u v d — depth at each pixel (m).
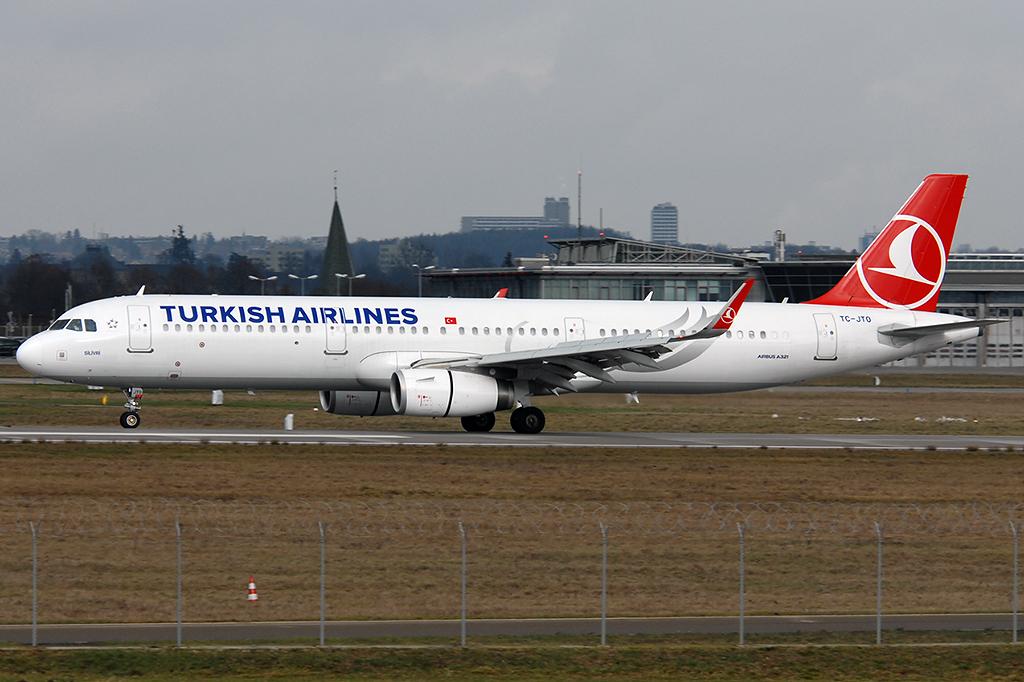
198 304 140.25
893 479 115.81
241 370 140.25
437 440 134.00
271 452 118.19
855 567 76.88
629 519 89.56
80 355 135.38
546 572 72.25
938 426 179.38
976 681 55.84
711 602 66.81
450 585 68.56
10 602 63.47
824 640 60.47
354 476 105.25
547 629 61.16
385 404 151.50
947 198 169.62
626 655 57.25
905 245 168.75
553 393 151.25
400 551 76.50
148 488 96.38
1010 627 63.56
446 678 54.06
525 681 53.94
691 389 159.62
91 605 63.16
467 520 87.12
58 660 54.62
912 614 65.75
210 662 55.03
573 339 150.75
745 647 58.81
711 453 129.50
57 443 119.12
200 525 82.88
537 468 113.56
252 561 73.06
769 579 72.44
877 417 193.88
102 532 79.88
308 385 143.75
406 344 144.38
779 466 121.50
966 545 85.00
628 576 71.69
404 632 59.84
